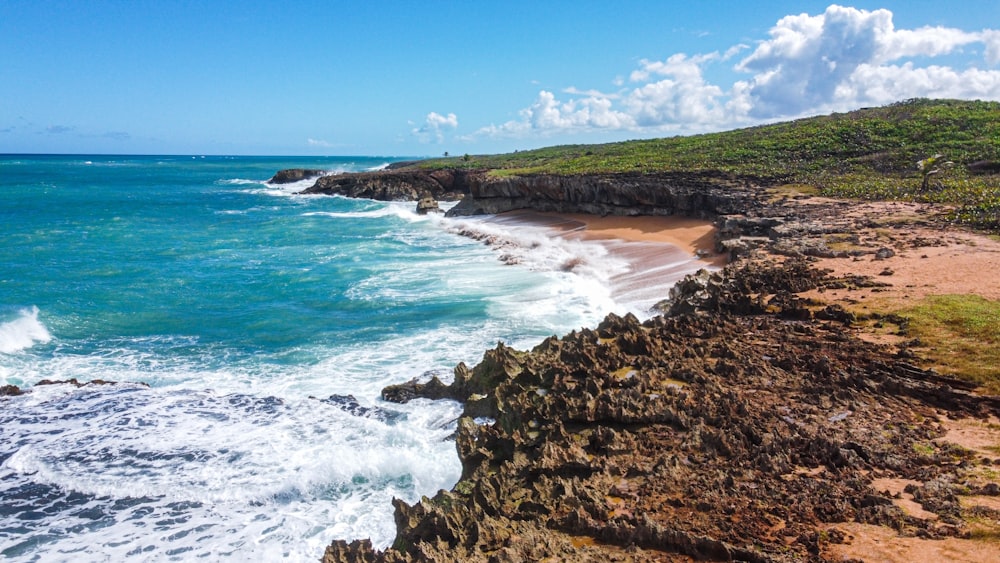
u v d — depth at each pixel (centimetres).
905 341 1744
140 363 2359
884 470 1167
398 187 9138
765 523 1023
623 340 1845
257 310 3031
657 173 5703
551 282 3341
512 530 1070
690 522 1040
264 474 1538
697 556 966
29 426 1805
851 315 1936
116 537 1333
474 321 2725
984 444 1244
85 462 1612
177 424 1806
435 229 5841
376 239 5244
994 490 1059
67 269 3947
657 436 1343
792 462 1209
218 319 2891
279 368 2281
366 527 1341
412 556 1040
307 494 1473
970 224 3189
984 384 1469
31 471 1573
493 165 9506
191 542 1309
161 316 2939
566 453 1274
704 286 2391
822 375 1573
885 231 3141
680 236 4125
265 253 4600
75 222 6247
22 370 2291
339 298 3212
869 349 1706
